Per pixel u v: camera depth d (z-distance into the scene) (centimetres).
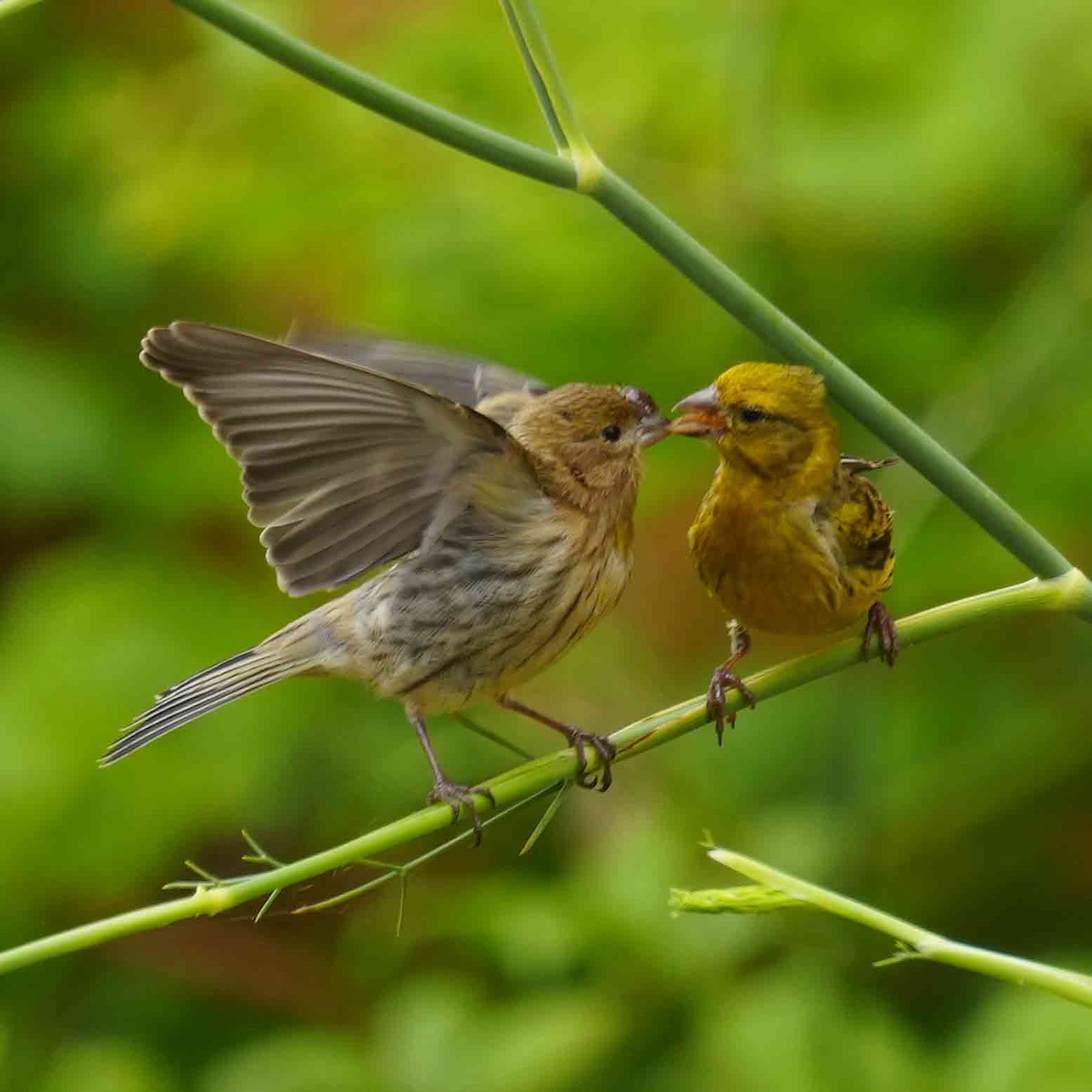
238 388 672
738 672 1127
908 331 1041
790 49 1038
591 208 1065
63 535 1241
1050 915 1070
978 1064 923
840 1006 956
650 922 983
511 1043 958
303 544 712
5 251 1181
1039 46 1013
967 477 607
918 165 1004
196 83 1152
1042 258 1045
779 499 759
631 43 1058
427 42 1084
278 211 1094
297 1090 990
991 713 1077
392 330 1082
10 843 1079
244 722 1105
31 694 1100
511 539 796
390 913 1120
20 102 1188
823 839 1030
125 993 1131
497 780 662
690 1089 941
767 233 1037
